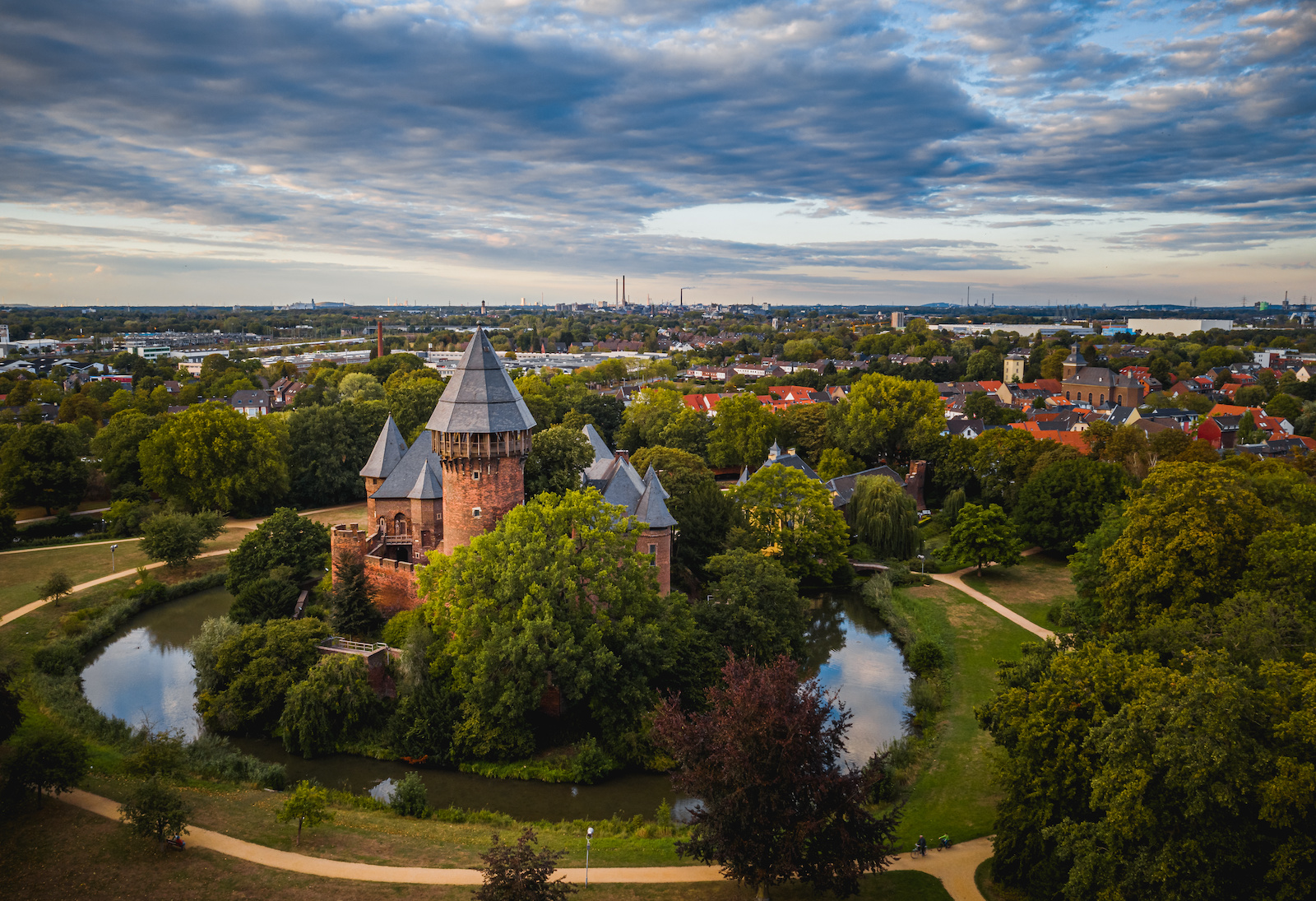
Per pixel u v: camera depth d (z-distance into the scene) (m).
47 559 89.19
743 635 62.72
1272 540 47.75
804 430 137.75
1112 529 66.50
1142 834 29.17
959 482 119.31
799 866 32.50
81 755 42.44
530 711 56.38
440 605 58.31
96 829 39.34
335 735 54.88
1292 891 26.39
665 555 69.25
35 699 57.25
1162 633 40.22
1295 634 36.72
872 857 32.78
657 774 52.44
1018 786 35.31
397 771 52.56
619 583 56.31
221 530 95.62
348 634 63.75
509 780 51.56
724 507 84.12
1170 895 27.59
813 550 86.06
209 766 48.91
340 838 40.94
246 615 67.94
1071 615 52.88
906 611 77.69
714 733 34.84
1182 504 52.31
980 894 36.06
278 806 44.25
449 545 65.19
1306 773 26.06
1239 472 64.00
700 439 138.25
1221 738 27.25
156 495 111.56
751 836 32.69
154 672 65.56
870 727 56.38
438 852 39.91
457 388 63.16
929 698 58.09
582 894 36.03
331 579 74.44
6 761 43.38
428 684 56.03
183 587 82.88
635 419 143.25
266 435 109.81
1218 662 31.28
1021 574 88.94
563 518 58.91
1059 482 94.75
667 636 58.03
